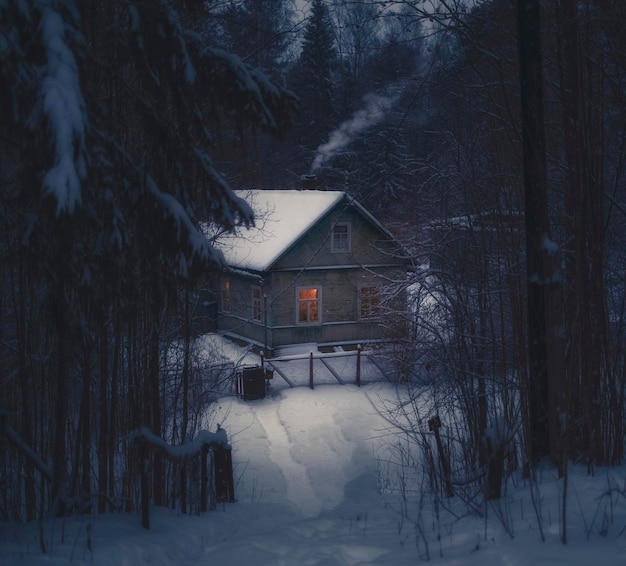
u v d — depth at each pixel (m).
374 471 15.34
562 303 7.66
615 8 8.91
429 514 8.57
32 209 7.07
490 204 11.96
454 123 13.60
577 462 7.62
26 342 9.45
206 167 7.79
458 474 11.66
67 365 7.73
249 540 6.92
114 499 8.87
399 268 28.06
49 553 5.43
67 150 5.54
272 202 30.25
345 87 38.41
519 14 7.37
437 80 12.91
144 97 8.05
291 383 24.11
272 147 41.69
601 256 7.85
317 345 28.31
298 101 7.81
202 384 15.73
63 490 7.45
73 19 6.63
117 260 7.17
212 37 10.43
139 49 6.95
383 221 33.28
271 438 19.00
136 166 7.51
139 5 6.72
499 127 10.96
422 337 16.77
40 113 5.61
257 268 27.05
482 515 6.57
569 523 5.62
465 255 13.62
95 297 7.30
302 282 27.97
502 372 11.09
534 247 7.45
